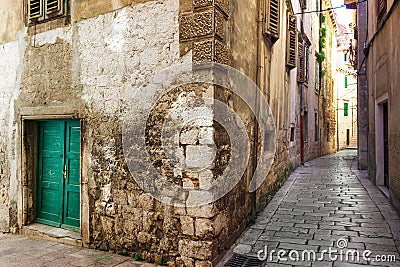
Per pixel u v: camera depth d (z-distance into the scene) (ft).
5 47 19.90
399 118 19.17
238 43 16.16
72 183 17.75
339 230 16.92
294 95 36.55
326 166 41.91
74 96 16.79
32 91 18.54
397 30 19.38
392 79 20.77
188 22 13.55
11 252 15.78
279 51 26.61
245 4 17.29
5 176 19.81
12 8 19.66
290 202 22.93
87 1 16.40
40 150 19.27
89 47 16.30
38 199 19.29
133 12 14.98
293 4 33.09
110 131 15.55
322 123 61.16
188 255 13.28
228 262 13.53
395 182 20.31
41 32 18.16
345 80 98.27
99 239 15.75
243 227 17.19
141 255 14.44
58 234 17.25
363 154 38.47
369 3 30.27
